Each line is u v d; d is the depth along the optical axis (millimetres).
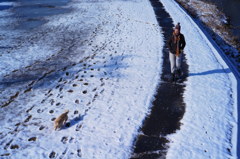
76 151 4527
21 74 7863
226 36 13984
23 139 4910
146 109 5766
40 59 9055
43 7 18422
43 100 6336
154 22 13500
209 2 23500
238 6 22250
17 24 13961
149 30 12070
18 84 7227
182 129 5031
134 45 10070
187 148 4516
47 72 7949
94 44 10461
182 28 12172
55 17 15328
